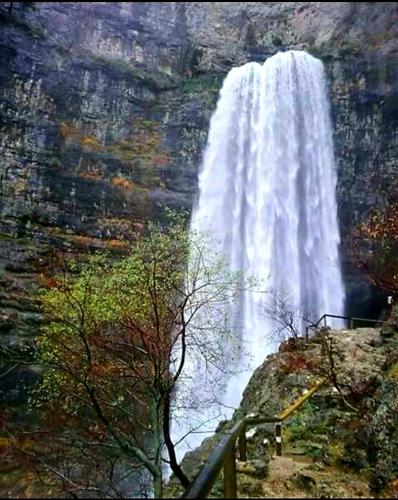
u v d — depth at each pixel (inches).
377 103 1104.2
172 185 1178.6
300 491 277.4
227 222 1202.6
